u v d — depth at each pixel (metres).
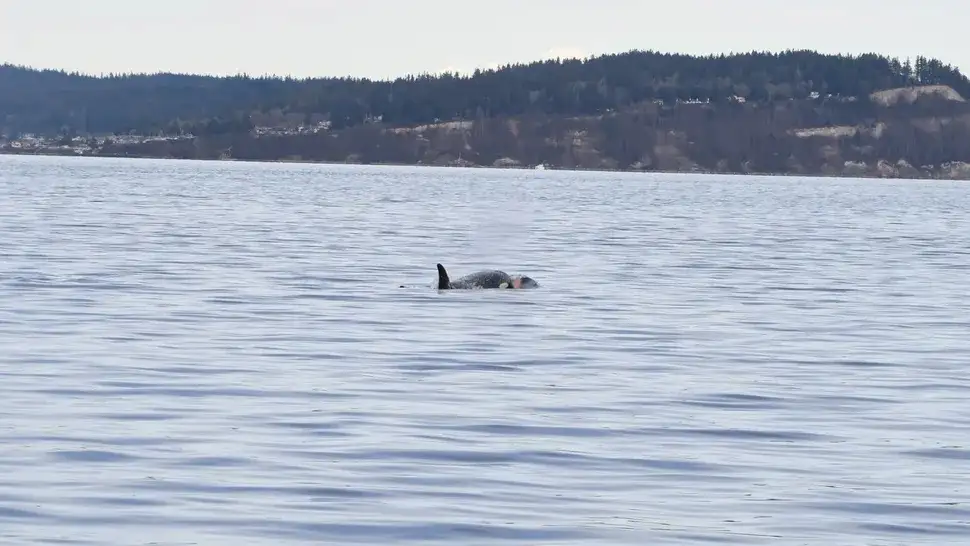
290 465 59.59
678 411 74.62
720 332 111.12
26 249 180.88
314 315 117.31
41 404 73.06
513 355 95.56
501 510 52.78
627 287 149.75
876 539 49.62
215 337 101.75
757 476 59.16
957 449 65.44
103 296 127.94
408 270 165.38
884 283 161.50
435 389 80.38
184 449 62.47
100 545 47.34
